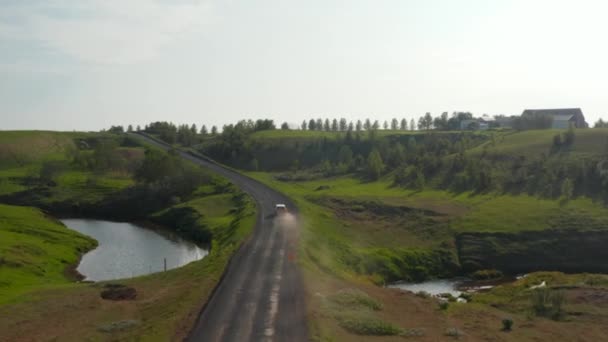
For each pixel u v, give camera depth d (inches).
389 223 3809.1
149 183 5511.8
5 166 7317.9
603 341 1528.1
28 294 2028.8
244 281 1918.1
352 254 2992.1
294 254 2434.8
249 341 1291.8
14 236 3356.3
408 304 1870.1
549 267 3127.5
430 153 5880.9
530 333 1574.8
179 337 1331.2
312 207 4065.0
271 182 5757.9
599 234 3331.7
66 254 3240.7
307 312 1523.1
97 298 1937.7
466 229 3540.8
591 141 5068.9
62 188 5753.0
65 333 1517.0
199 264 2393.0
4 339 1493.6
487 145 5797.2
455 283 2915.8
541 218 3622.0
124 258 3309.5
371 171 5767.7
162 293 1937.7
